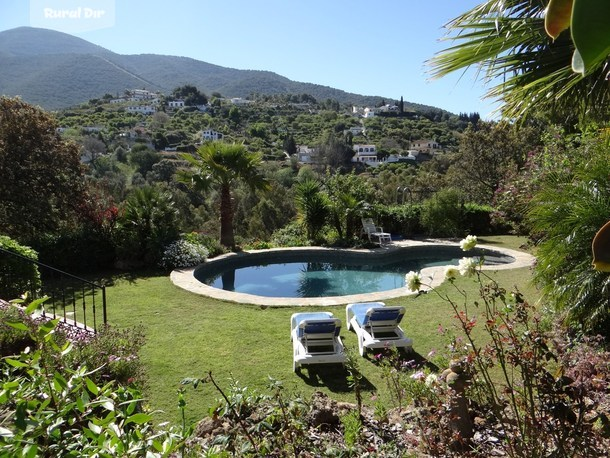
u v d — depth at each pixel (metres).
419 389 2.99
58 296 8.76
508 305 2.41
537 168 8.99
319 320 5.50
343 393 4.77
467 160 21.95
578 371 2.13
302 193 14.98
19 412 1.40
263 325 7.04
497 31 2.20
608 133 3.81
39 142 13.41
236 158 13.72
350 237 14.95
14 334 4.50
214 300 8.49
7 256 7.04
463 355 2.54
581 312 4.32
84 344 4.16
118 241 11.49
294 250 13.69
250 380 5.11
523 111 3.09
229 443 2.14
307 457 2.27
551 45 2.51
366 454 2.49
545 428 2.05
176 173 13.83
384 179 40.59
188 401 4.58
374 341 5.68
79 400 1.51
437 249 14.37
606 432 1.96
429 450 2.39
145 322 7.20
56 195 13.69
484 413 2.66
